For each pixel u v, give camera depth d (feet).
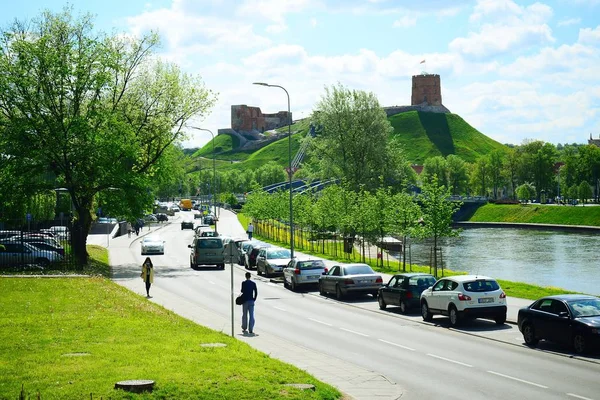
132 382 44.98
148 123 180.14
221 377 48.29
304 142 296.30
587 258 256.32
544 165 593.83
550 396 48.98
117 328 69.36
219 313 96.43
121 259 199.62
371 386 51.78
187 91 182.29
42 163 152.46
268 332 80.02
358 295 122.31
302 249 236.22
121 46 177.27
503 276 198.59
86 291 100.32
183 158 304.71
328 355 65.05
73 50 154.92
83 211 159.74
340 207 209.77
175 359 54.39
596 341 62.90
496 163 627.05
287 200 278.67
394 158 282.77
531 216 488.85
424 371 58.34
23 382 46.39
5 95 148.66
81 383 45.85
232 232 335.67
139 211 166.40
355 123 282.77
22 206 155.74
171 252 228.63
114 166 156.04
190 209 617.21
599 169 561.84
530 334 70.64
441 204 140.67
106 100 175.42
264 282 145.18
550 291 115.85
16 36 153.69
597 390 50.65
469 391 50.83
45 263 139.13
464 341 74.13
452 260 248.73
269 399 43.55
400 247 281.13
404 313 97.60
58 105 156.56
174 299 108.58
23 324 70.74
